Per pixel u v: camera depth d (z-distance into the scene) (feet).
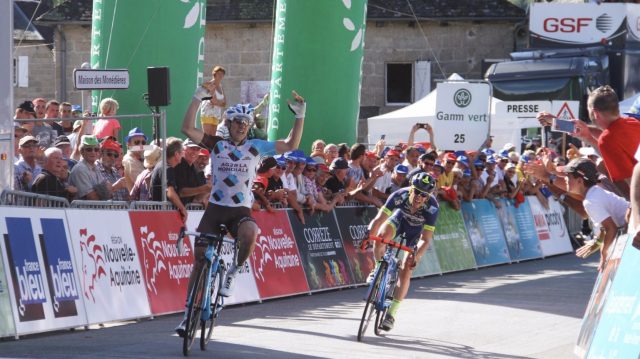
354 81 78.38
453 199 80.94
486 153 87.92
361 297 62.08
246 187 40.70
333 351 40.70
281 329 46.96
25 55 153.58
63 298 44.39
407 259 47.03
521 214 92.99
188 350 38.14
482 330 48.26
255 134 72.23
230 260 56.29
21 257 42.32
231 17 144.15
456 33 147.54
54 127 67.00
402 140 109.09
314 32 76.54
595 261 91.50
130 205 50.21
